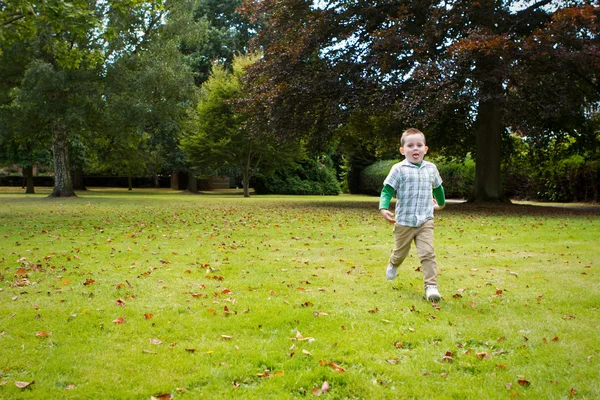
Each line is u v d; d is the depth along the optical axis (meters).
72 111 20.16
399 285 4.40
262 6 16.06
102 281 4.53
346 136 20.45
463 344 2.86
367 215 12.43
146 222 10.61
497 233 8.32
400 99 14.24
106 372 2.46
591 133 17.00
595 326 3.15
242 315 3.40
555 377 2.38
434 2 13.05
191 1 23.91
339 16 14.30
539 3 14.55
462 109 15.33
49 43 18.66
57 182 23.31
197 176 31.92
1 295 4.02
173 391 2.26
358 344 2.85
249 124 17.11
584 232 8.35
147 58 21.80
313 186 33.47
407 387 2.29
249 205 17.41
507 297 3.93
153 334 3.04
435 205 4.38
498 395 2.20
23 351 2.75
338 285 4.39
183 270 5.08
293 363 2.56
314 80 14.21
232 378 2.41
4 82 21.41
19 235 8.19
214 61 33.34
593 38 12.38
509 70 11.41
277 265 5.35
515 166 21.81
